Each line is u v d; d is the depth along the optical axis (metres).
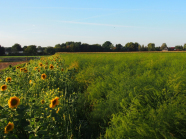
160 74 6.26
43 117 2.51
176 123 2.66
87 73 8.16
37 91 4.57
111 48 102.69
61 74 6.45
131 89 4.23
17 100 2.27
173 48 109.94
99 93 4.93
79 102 4.69
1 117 2.21
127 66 10.02
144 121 2.82
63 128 2.99
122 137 2.63
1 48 75.06
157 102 3.64
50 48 86.38
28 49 80.81
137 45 107.19
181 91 3.81
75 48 92.12
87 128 3.56
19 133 2.53
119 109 3.67
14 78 5.45
